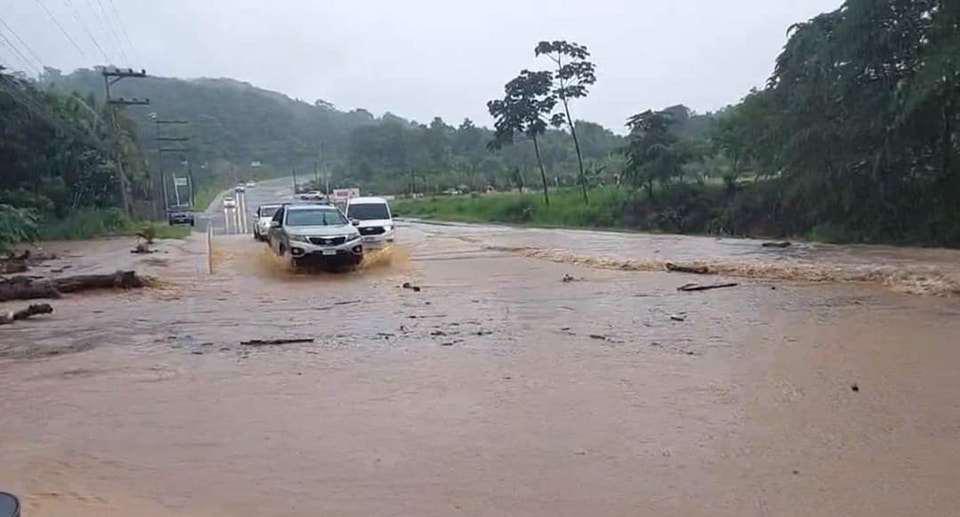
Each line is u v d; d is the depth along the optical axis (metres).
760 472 5.01
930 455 5.22
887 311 10.85
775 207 31.22
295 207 19.77
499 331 10.23
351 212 24.80
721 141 36.75
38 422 6.43
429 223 49.09
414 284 15.77
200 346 9.69
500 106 50.16
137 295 14.85
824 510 4.44
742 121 34.50
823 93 26.62
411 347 9.32
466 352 8.93
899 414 6.11
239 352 9.27
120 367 8.49
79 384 7.72
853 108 26.11
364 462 5.38
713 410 6.35
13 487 5.00
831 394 6.72
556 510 4.53
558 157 85.56
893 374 7.35
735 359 8.18
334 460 5.43
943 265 15.72
